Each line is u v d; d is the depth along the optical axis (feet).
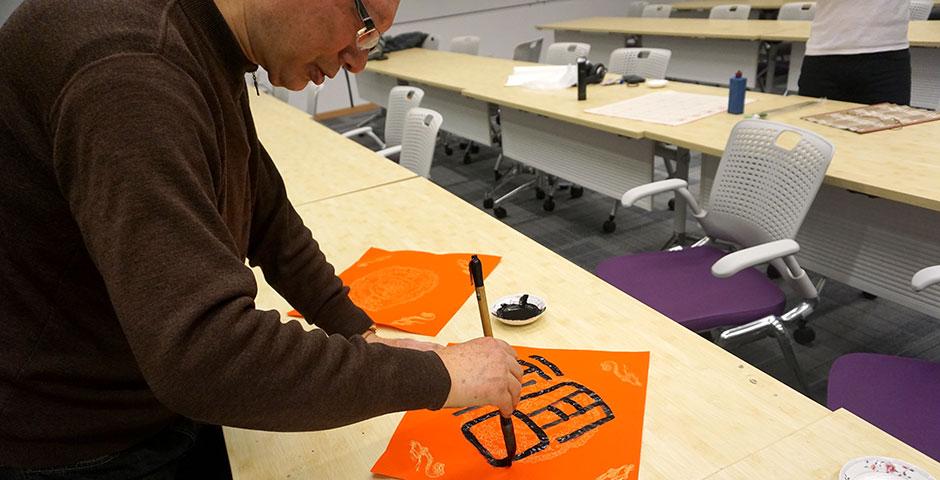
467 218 5.49
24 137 2.00
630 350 3.41
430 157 8.43
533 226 11.78
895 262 6.19
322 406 1.99
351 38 2.32
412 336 3.74
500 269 4.47
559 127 10.52
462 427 2.98
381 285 4.38
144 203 1.76
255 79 3.70
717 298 5.63
